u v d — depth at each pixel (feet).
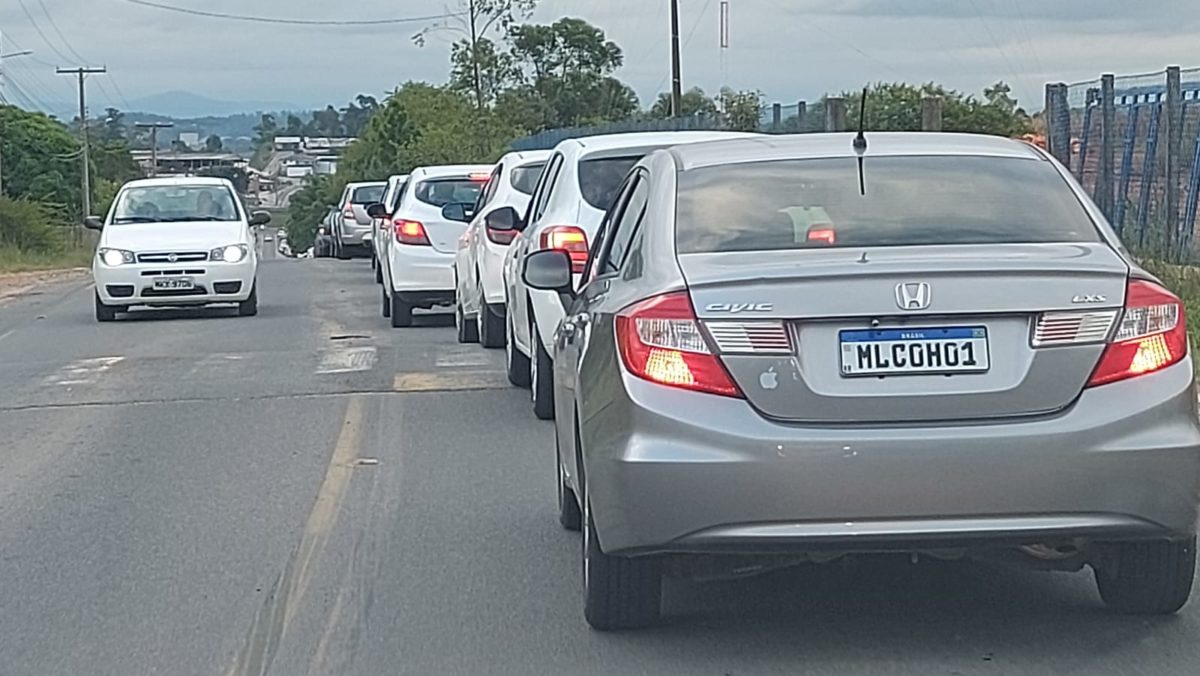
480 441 34.50
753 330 17.61
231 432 36.19
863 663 19.10
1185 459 17.62
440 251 58.85
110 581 23.62
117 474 31.63
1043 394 17.54
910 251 18.93
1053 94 58.34
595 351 19.34
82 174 240.53
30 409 40.40
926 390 17.47
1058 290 17.70
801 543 17.44
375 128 266.98
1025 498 17.38
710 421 17.53
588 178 36.37
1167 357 17.89
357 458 32.76
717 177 21.29
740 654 19.49
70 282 105.40
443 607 21.94
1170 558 19.35
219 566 24.39
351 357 49.52
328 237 156.97
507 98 219.82
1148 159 51.24
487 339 50.37
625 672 18.93
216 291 66.08
